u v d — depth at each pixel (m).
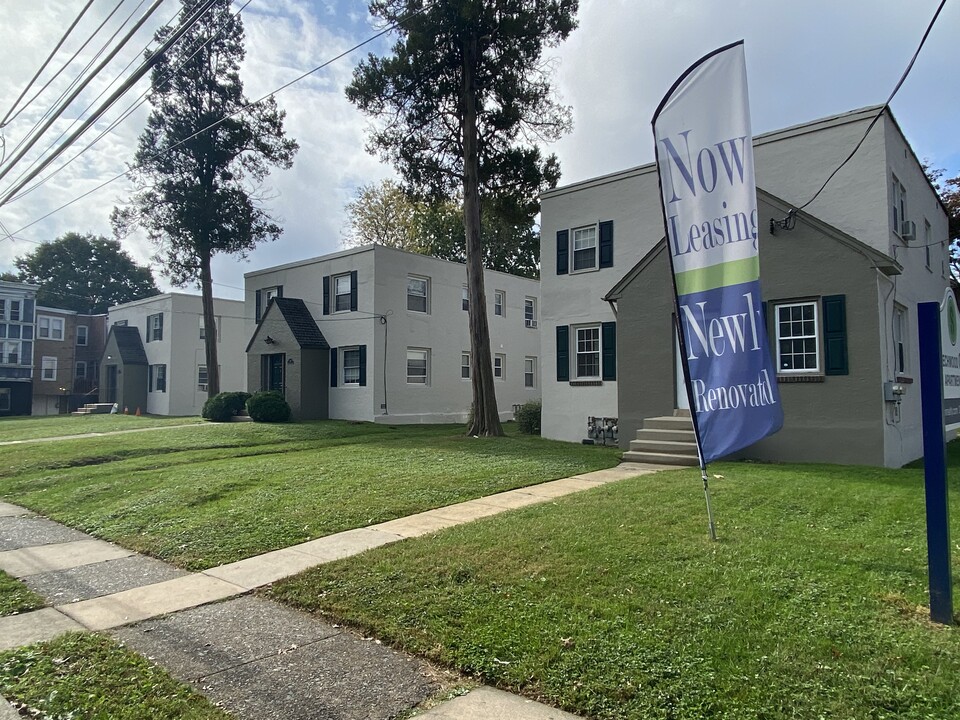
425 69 18.05
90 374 43.75
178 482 10.84
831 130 13.28
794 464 11.25
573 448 14.31
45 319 42.47
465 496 8.98
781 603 4.50
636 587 4.95
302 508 8.51
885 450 11.22
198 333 33.53
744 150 6.10
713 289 6.26
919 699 3.27
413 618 4.84
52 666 4.31
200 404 33.38
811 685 3.45
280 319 24.45
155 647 4.68
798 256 12.09
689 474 10.00
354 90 18.33
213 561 6.77
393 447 14.86
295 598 5.54
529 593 5.03
